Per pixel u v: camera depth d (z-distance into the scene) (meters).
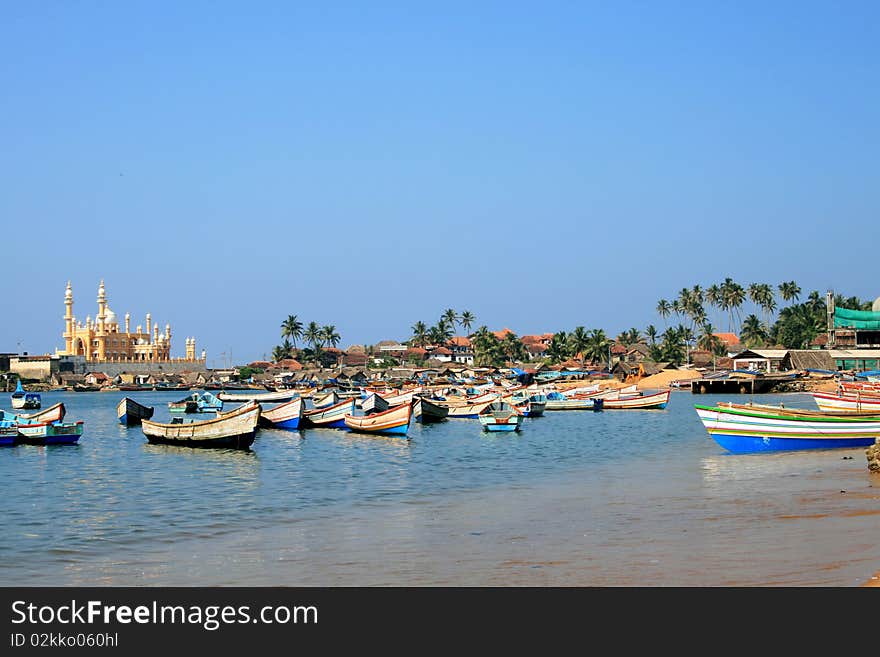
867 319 154.12
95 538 28.44
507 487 38.38
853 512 28.36
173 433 59.06
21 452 56.97
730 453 47.88
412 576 22.28
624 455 51.53
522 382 171.50
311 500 35.75
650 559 22.89
